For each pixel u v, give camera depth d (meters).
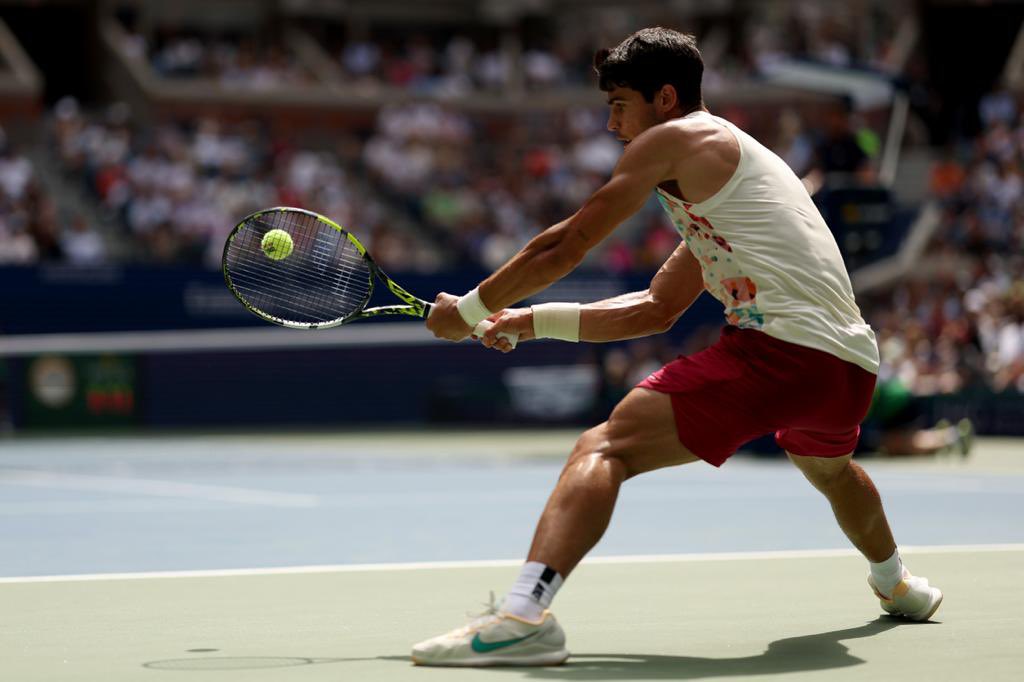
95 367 65.00
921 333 55.25
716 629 13.28
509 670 11.12
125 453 49.97
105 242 70.06
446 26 93.94
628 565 18.25
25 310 63.06
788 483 33.97
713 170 11.68
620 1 91.50
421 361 69.06
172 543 21.84
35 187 66.75
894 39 82.75
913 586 13.52
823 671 11.02
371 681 10.66
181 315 65.19
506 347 13.21
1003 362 53.22
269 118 83.56
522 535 22.80
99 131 74.38
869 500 13.26
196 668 11.28
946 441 42.22
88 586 16.55
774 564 18.30
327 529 23.91
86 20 84.44
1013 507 26.81
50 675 11.02
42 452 50.78
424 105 84.94
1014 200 67.75
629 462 11.77
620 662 11.55
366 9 91.94
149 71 83.00
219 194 71.94
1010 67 79.25
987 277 61.62
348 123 84.88
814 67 42.78
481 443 54.59
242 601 15.27
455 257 74.31
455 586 16.42
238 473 39.69
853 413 12.27
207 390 66.44
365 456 47.28
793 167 70.50
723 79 84.94
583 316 13.07
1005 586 15.95
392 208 78.06
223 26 89.00
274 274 13.64
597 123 84.62
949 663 11.32
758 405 11.75
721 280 12.10
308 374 67.69
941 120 75.00
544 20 93.94
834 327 11.88
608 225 11.73
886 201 38.41
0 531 23.95
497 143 86.62
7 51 76.00
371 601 15.23
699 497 29.80
